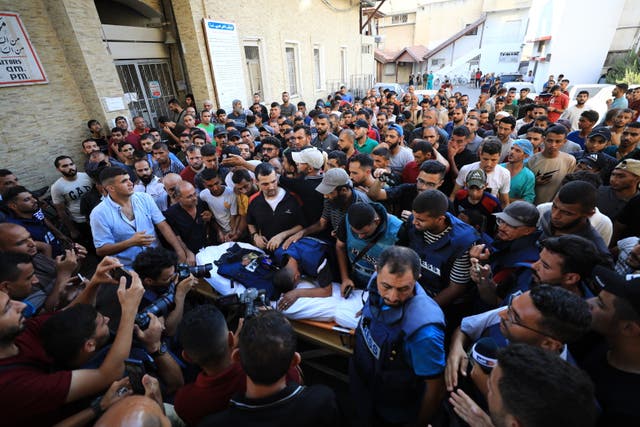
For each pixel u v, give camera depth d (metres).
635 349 1.05
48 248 2.85
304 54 11.24
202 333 1.21
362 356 1.63
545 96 7.19
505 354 0.87
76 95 5.43
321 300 2.17
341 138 3.88
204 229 3.08
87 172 4.16
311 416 1.07
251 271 2.38
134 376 1.28
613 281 1.11
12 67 4.66
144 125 5.82
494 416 0.86
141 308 1.89
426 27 30.17
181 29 6.82
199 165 3.81
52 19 5.00
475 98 18.77
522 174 3.01
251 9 8.30
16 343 1.30
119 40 6.14
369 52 17.56
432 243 1.89
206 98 7.30
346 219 2.21
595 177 2.37
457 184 3.13
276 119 7.05
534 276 1.52
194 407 1.26
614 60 14.21
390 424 1.68
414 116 7.73
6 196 2.83
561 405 0.72
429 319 1.38
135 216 2.67
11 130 4.75
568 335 1.05
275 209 2.74
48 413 1.17
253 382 1.08
